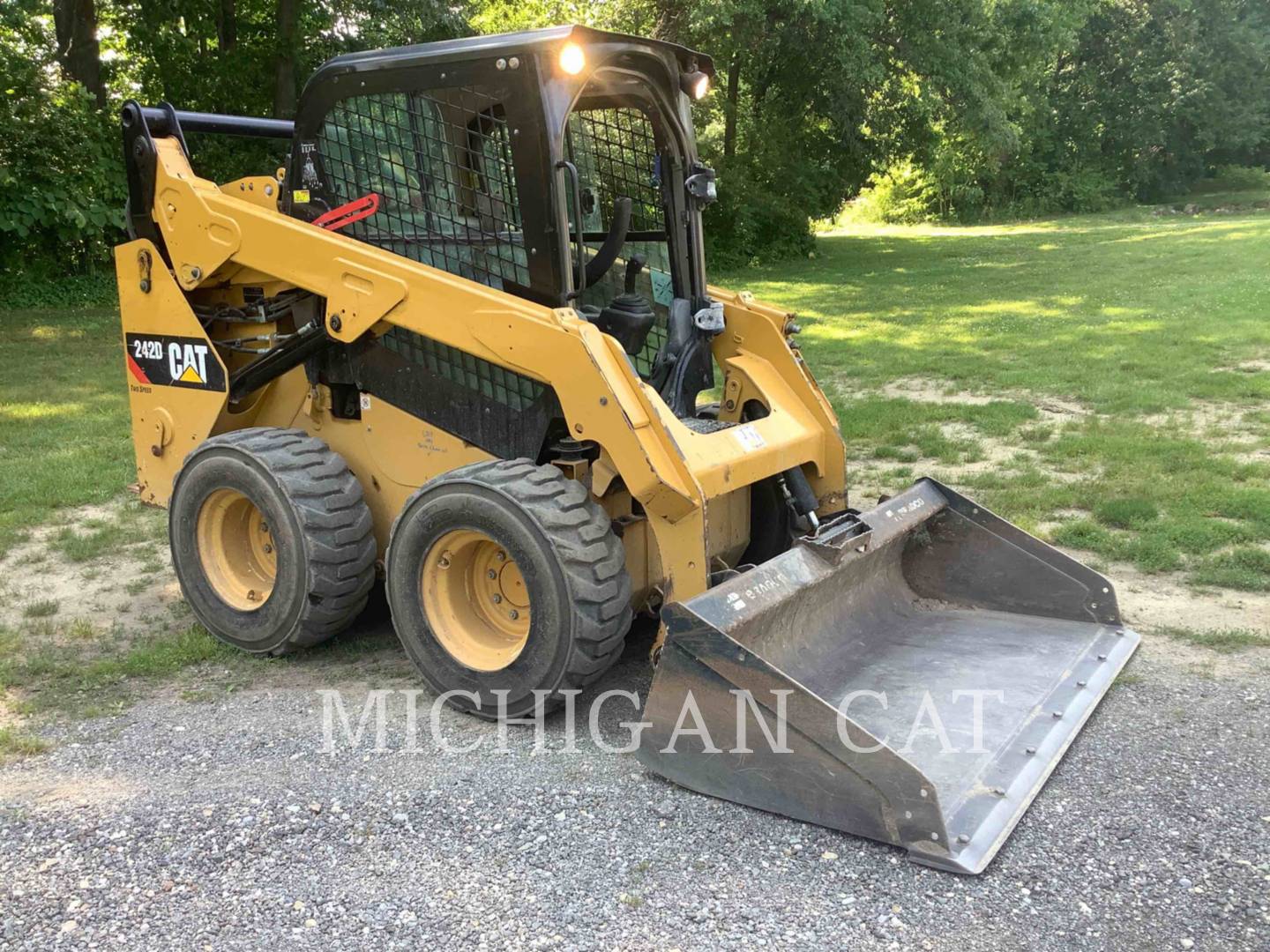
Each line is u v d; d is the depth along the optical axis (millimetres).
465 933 2660
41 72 17672
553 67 3795
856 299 17781
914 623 4473
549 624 3582
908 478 6949
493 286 4078
